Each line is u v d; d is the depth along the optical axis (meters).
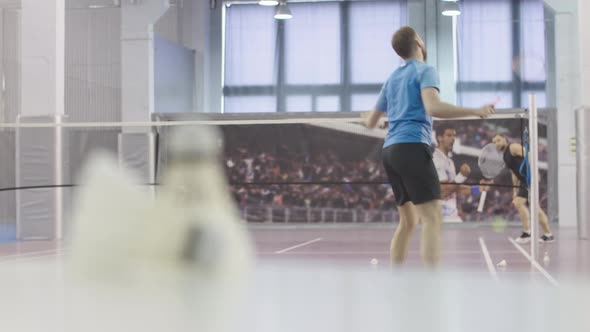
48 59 11.28
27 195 10.82
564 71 14.61
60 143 10.91
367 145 12.35
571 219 13.55
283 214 12.58
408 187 3.71
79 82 14.53
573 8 14.73
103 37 15.58
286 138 12.50
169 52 16.86
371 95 18.48
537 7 17.61
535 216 5.72
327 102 18.64
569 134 14.30
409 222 3.91
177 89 17.33
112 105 15.36
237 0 19.00
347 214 12.51
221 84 19.00
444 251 7.89
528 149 5.91
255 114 12.70
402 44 3.96
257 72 18.89
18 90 13.14
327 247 8.93
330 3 18.69
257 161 12.55
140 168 11.59
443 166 12.24
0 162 11.27
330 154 12.41
